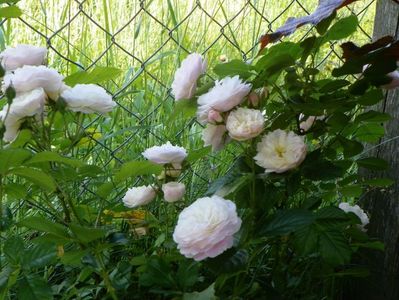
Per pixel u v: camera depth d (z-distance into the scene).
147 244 0.62
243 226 0.49
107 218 0.56
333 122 0.55
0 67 0.42
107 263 0.54
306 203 0.53
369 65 0.54
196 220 0.42
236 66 0.52
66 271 0.57
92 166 0.48
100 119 0.71
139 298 0.56
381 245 0.58
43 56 0.48
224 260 0.45
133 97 0.78
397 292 0.67
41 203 0.62
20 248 0.45
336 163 0.58
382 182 0.59
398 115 0.66
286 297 0.59
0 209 0.45
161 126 0.76
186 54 0.82
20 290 0.44
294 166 0.47
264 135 0.50
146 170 0.48
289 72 0.53
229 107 0.46
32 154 0.40
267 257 0.63
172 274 0.52
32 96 0.42
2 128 0.41
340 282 0.71
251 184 0.52
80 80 0.48
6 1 0.49
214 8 0.85
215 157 0.77
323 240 0.50
